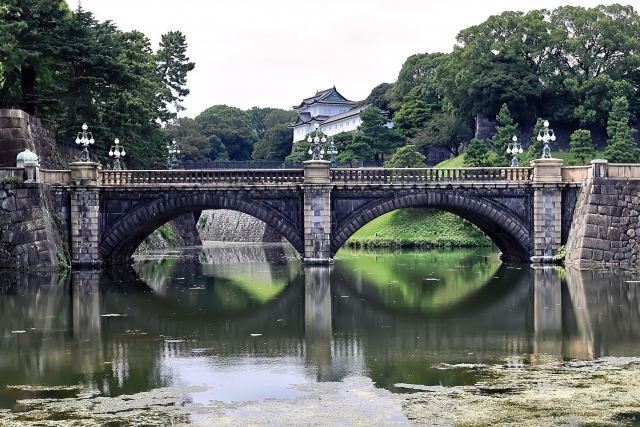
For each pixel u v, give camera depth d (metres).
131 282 57.81
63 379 29.55
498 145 104.00
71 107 79.00
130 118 88.50
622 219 62.28
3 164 66.00
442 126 121.88
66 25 74.25
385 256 84.56
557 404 25.69
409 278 59.22
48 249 60.69
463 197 66.31
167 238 109.56
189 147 155.38
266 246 115.62
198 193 65.62
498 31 114.88
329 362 31.75
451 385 28.11
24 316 42.34
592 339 35.50
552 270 61.84
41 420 24.89
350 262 75.69
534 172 66.19
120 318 41.81
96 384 28.84
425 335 36.81
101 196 65.44
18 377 29.84
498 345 34.47
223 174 65.81
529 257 67.00
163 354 33.38
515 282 54.97
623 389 27.19
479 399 26.36
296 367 31.00
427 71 146.25
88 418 25.08
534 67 114.56
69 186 64.44
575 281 54.25
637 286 51.22
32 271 60.59
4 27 66.81
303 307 45.41
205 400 26.86
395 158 110.56
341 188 65.56
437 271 64.50
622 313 41.78
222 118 188.75
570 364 30.86
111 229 65.44
